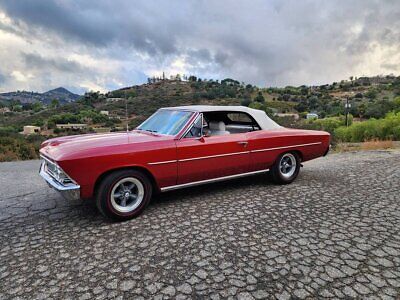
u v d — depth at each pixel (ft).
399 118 70.64
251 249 10.09
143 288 8.09
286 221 12.44
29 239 11.35
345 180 19.20
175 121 15.24
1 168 30.99
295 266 8.99
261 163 16.84
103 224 12.55
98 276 8.73
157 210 13.96
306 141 18.56
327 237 10.90
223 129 16.70
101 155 11.90
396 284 8.07
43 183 21.26
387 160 26.37
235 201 15.07
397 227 11.75
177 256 9.73
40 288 8.26
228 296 7.67
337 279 8.32
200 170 14.65
